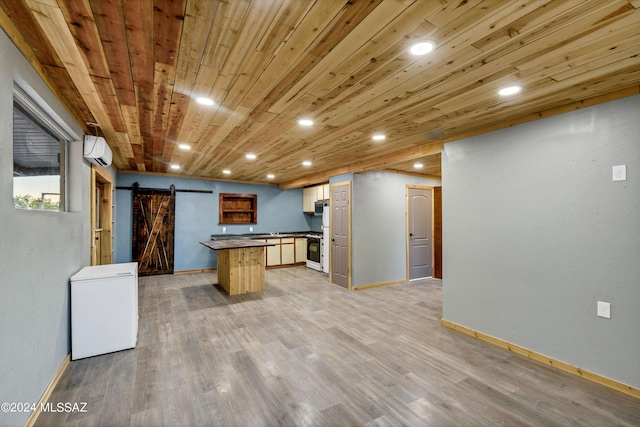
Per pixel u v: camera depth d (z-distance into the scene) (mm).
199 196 6855
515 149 2832
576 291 2441
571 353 2461
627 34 1476
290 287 5410
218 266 5648
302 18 1344
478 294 3150
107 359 2635
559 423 1845
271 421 1856
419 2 1242
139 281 5793
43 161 2355
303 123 2885
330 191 5820
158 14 1334
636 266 2146
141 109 2523
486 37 1496
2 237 1440
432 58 1699
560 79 1993
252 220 7586
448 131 3201
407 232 5910
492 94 2221
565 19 1356
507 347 2889
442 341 3066
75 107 2498
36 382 1854
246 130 3123
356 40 1519
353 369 2494
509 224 2889
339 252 5574
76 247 2785
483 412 1948
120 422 1832
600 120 2307
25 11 1332
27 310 1726
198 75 1918
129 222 6086
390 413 1935
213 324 3527
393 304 4367
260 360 2645
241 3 1254
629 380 2158
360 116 2678
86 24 1423
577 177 2436
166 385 2242
